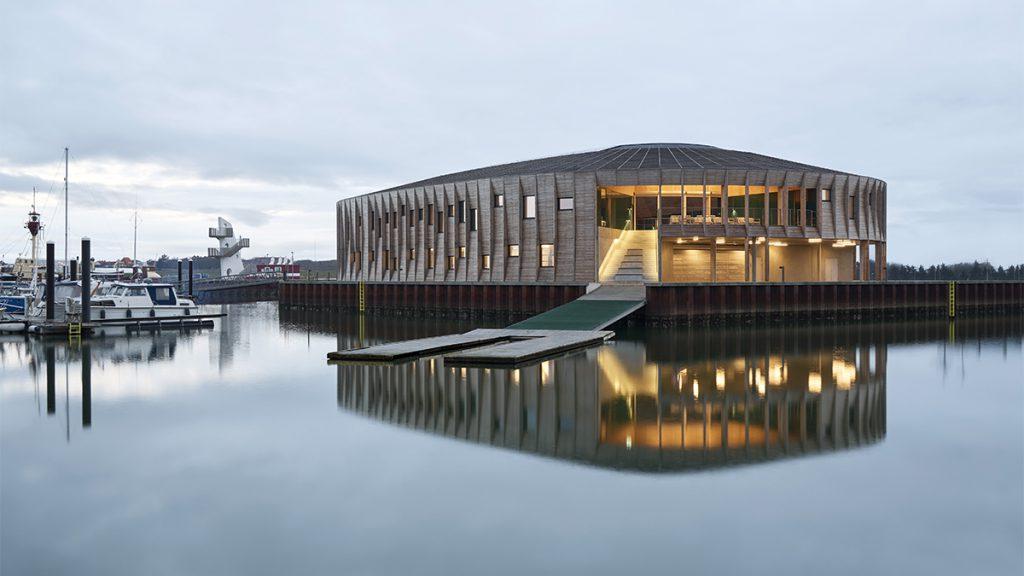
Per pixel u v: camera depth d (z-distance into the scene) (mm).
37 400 22797
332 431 18453
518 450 16641
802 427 19109
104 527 11922
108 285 50750
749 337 42719
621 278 60844
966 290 67500
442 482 14227
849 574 10195
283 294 82875
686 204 66562
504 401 22484
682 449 16781
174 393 23906
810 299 55406
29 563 10633
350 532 11680
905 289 61438
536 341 36656
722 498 13297
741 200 67438
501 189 62625
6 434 18156
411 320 60375
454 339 37406
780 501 13141
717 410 21344
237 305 95250
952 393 24406
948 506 12867
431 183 74500
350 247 82625
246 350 36938
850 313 57906
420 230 70375
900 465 15484
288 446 16953
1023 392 24625
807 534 11594
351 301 73562
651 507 12797
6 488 13883
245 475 14672
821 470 15109
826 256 68375
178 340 42312
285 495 13422
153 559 10750
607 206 64125
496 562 10555
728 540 11328
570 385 25359
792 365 30859
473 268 64375
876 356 34406
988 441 17625
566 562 10562
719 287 50375
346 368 29500
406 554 10836
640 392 24156
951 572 10242
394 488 13883
